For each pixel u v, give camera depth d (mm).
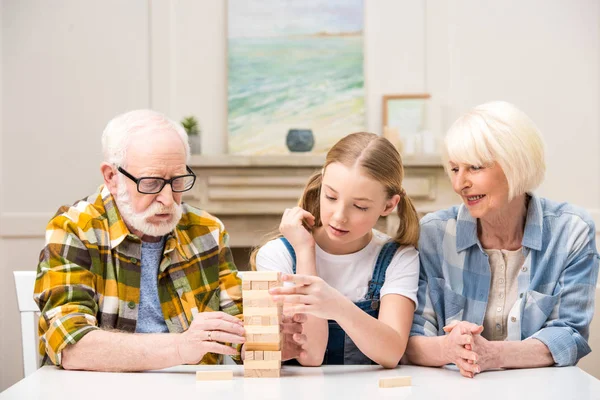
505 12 3721
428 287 1665
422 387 1278
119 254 1624
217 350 1352
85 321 1462
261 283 1358
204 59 3730
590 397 1201
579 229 1622
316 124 3695
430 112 3721
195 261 1718
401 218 1660
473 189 1555
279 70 3699
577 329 1575
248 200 3482
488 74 3725
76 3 3697
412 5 3740
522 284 1623
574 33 3703
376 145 1510
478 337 1425
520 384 1309
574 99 3707
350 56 3709
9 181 3676
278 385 1291
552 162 3711
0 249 3662
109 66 3705
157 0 3719
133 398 1188
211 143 3730
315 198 1683
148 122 1619
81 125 3695
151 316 1670
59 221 1578
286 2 3707
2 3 3670
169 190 1587
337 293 1376
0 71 3670
